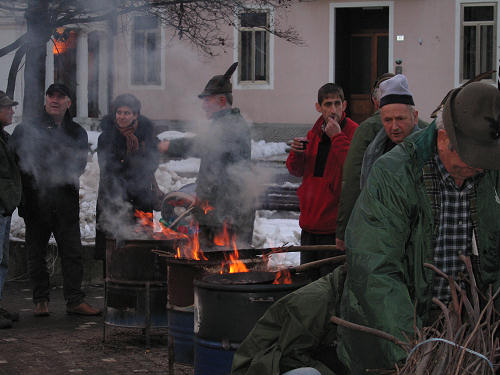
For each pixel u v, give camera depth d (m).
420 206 2.98
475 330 2.59
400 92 4.48
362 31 21.86
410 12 20.78
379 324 2.77
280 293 3.90
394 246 2.88
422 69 20.84
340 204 5.01
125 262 5.94
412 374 2.58
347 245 2.93
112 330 6.73
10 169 6.90
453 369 2.55
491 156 2.81
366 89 21.92
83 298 7.52
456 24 20.53
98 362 5.67
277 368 3.29
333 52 21.12
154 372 5.40
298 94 21.41
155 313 5.94
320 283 3.40
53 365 5.60
